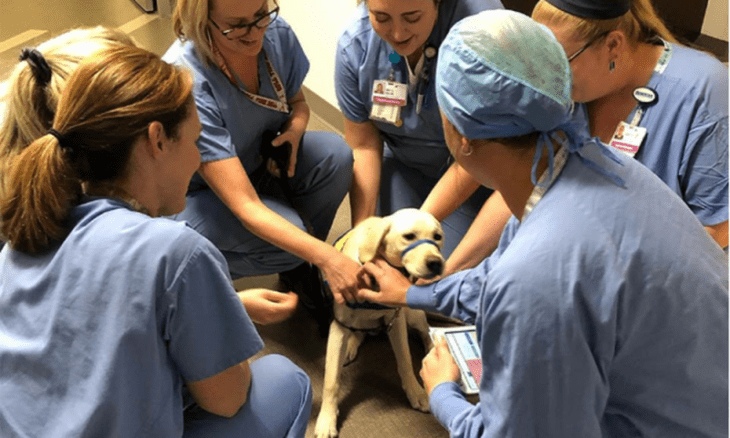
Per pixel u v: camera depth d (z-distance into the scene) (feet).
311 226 7.32
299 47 6.58
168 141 3.57
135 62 3.47
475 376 5.22
